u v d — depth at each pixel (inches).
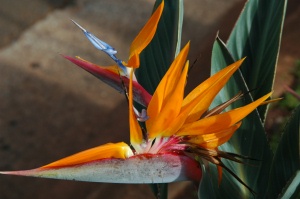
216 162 31.2
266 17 38.4
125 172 29.3
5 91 81.0
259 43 38.4
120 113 75.0
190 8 91.1
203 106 30.5
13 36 88.4
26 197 67.3
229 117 30.2
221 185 35.6
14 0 93.4
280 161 33.8
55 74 82.5
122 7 92.1
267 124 60.7
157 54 37.7
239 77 35.6
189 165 30.6
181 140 30.8
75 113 77.0
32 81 81.8
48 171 28.3
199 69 71.9
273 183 34.2
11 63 84.3
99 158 29.0
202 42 83.1
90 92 79.6
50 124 76.2
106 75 33.4
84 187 63.0
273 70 37.1
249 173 35.9
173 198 57.2
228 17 85.1
